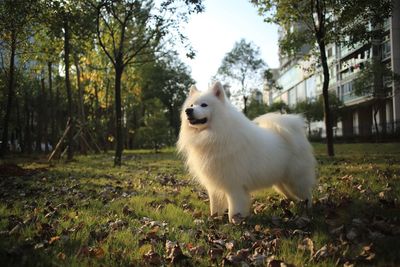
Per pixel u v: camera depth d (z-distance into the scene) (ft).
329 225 14.97
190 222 16.65
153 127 111.75
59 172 41.11
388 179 25.77
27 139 121.70
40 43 65.41
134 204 20.89
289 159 18.75
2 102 94.32
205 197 23.22
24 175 38.22
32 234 14.47
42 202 22.03
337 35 53.06
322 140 174.60
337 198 20.44
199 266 11.29
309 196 19.16
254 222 16.21
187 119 17.42
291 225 15.60
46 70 108.37
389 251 11.60
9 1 49.44
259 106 209.26
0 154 65.41
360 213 16.40
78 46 64.03
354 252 11.69
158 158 68.08
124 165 51.13
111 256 12.09
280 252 12.21
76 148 104.68
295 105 218.79
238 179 16.58
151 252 12.16
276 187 20.44
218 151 16.52
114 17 52.70
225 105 17.19
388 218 15.38
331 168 35.32
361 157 48.42
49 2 49.37
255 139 17.11
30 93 125.80
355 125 189.78
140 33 57.11
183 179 32.30
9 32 56.70
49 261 11.34
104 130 123.85
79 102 85.40
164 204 20.89
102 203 21.84
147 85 169.37
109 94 123.75
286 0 55.42
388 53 136.36
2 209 19.25
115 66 52.13
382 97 128.06
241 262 11.30
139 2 49.73
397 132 117.80
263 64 142.72
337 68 192.75
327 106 56.08
